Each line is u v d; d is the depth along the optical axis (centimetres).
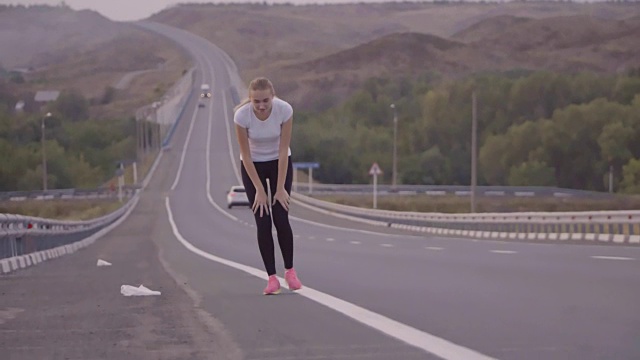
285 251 1212
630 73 14988
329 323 936
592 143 11488
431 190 10000
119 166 10719
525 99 13825
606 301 1070
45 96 19175
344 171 13712
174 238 4550
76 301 1217
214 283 1431
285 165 1159
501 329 866
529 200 8144
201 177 11269
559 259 1895
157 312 1062
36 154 11169
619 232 3444
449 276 1456
